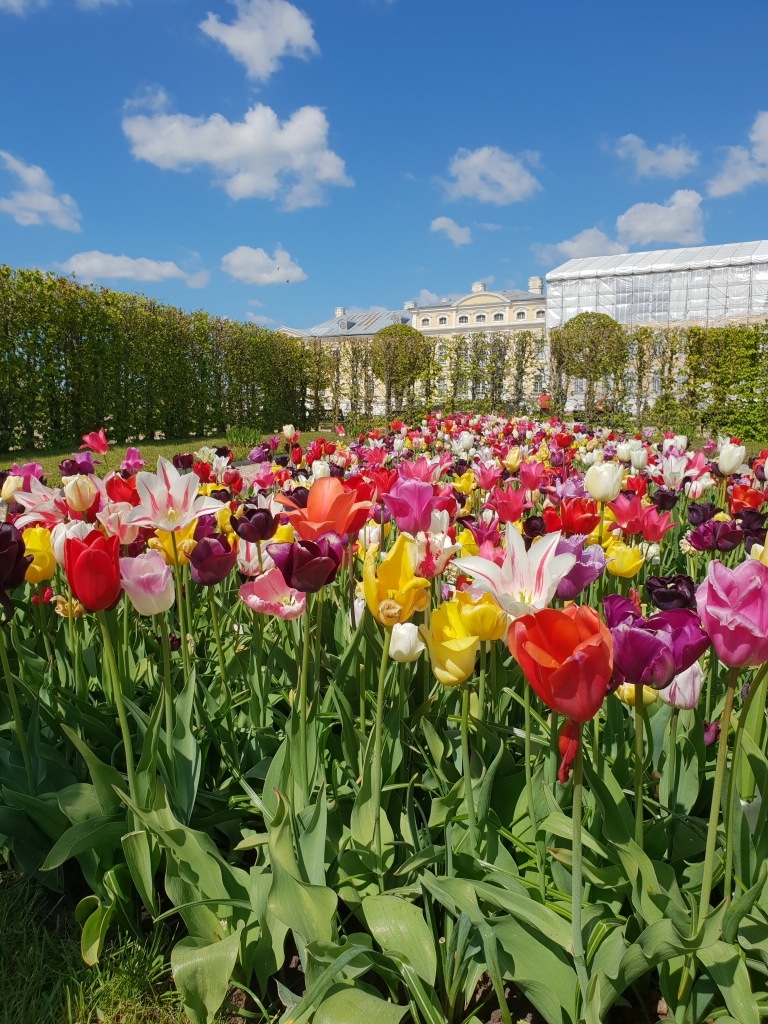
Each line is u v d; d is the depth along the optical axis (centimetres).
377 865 212
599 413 2572
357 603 288
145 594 220
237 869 215
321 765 243
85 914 222
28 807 232
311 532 219
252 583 226
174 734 250
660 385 2428
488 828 215
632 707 269
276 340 3011
